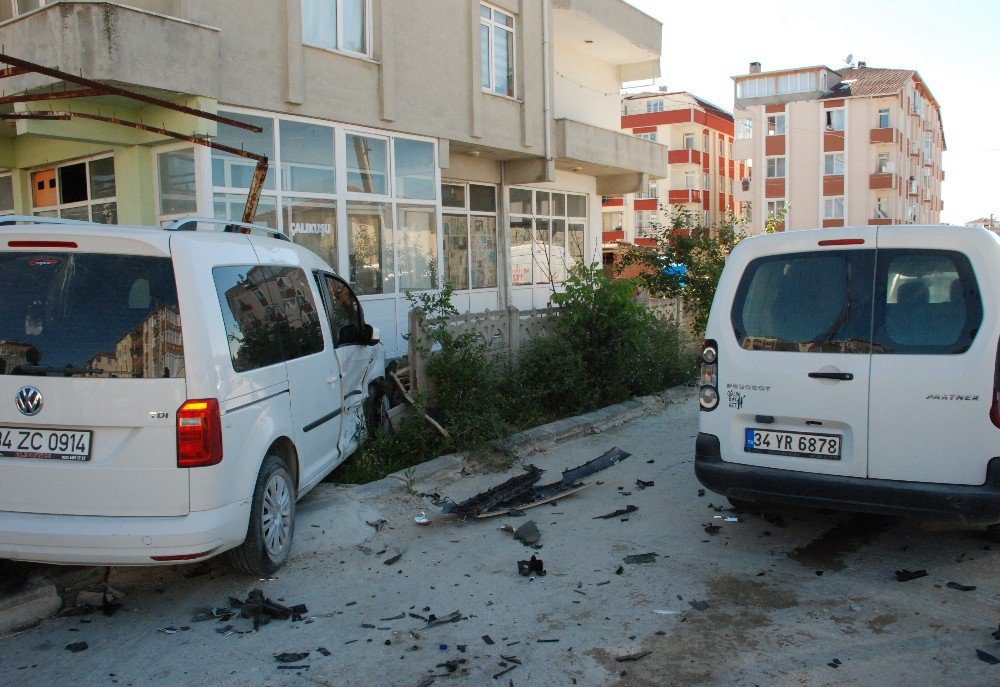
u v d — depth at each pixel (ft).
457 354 25.82
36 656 12.71
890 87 172.86
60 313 13.52
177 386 13.23
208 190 31.32
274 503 15.74
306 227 35.70
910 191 188.75
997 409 13.97
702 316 44.37
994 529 16.81
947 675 11.62
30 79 28.25
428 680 11.83
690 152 187.42
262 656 12.65
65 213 38.65
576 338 32.04
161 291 13.56
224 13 31.32
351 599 14.83
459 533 18.43
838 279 15.70
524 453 25.62
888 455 14.79
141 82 27.91
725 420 16.55
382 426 24.64
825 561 16.22
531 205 60.34
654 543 17.52
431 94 41.96
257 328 15.79
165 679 11.96
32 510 13.25
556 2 53.42
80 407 13.16
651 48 64.95
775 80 182.39
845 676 11.65
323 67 35.73
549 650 12.68
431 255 43.34
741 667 11.98
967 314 14.48
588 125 57.06
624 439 27.94
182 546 13.05
